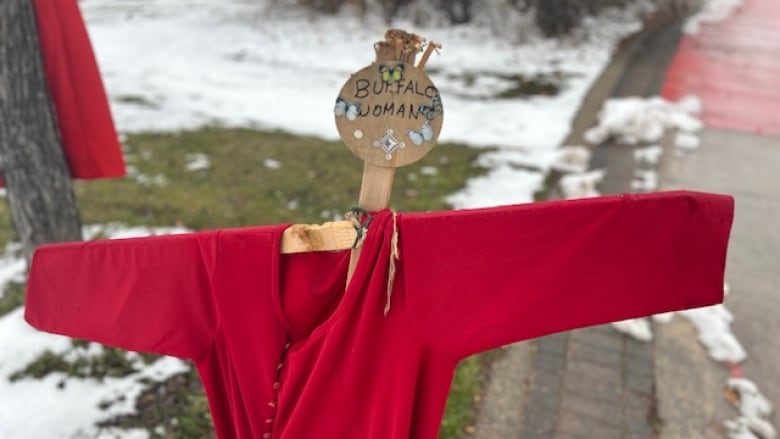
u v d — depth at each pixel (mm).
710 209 1370
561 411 3047
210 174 5969
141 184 5711
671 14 14133
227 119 7930
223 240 1492
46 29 3146
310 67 10977
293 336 1568
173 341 1633
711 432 2951
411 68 1362
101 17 15484
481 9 13312
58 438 2850
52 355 3367
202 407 3041
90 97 3293
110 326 1662
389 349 1492
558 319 1437
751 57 10547
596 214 1364
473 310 1438
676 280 1410
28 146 3301
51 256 1652
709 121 7516
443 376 1509
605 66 10227
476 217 1385
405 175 5969
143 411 3023
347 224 1431
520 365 3373
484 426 2938
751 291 4133
